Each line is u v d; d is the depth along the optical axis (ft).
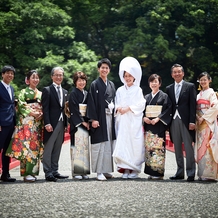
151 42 73.10
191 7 75.92
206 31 80.69
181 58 79.25
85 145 20.71
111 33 81.66
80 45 73.92
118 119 21.30
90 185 17.93
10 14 67.10
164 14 74.49
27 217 12.09
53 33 69.87
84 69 68.03
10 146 19.89
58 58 68.18
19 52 70.79
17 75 71.87
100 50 87.10
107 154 20.77
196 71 85.05
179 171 21.18
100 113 20.71
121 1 85.71
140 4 80.33
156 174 20.75
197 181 20.08
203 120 20.48
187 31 74.54
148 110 21.22
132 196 15.23
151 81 21.33
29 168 19.83
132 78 21.44
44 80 67.15
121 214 12.44
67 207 13.38
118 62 87.45
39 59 67.26
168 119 20.93
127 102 21.21
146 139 21.16
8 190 16.63
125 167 20.84
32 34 68.59
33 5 69.82
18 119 20.26
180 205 13.67
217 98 21.29
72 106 20.54
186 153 20.77
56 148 20.89
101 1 83.71
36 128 20.31
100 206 13.52
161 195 15.43
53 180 19.81
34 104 20.38
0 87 20.18
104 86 21.15
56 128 20.48
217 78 75.61
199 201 14.32
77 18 86.38
